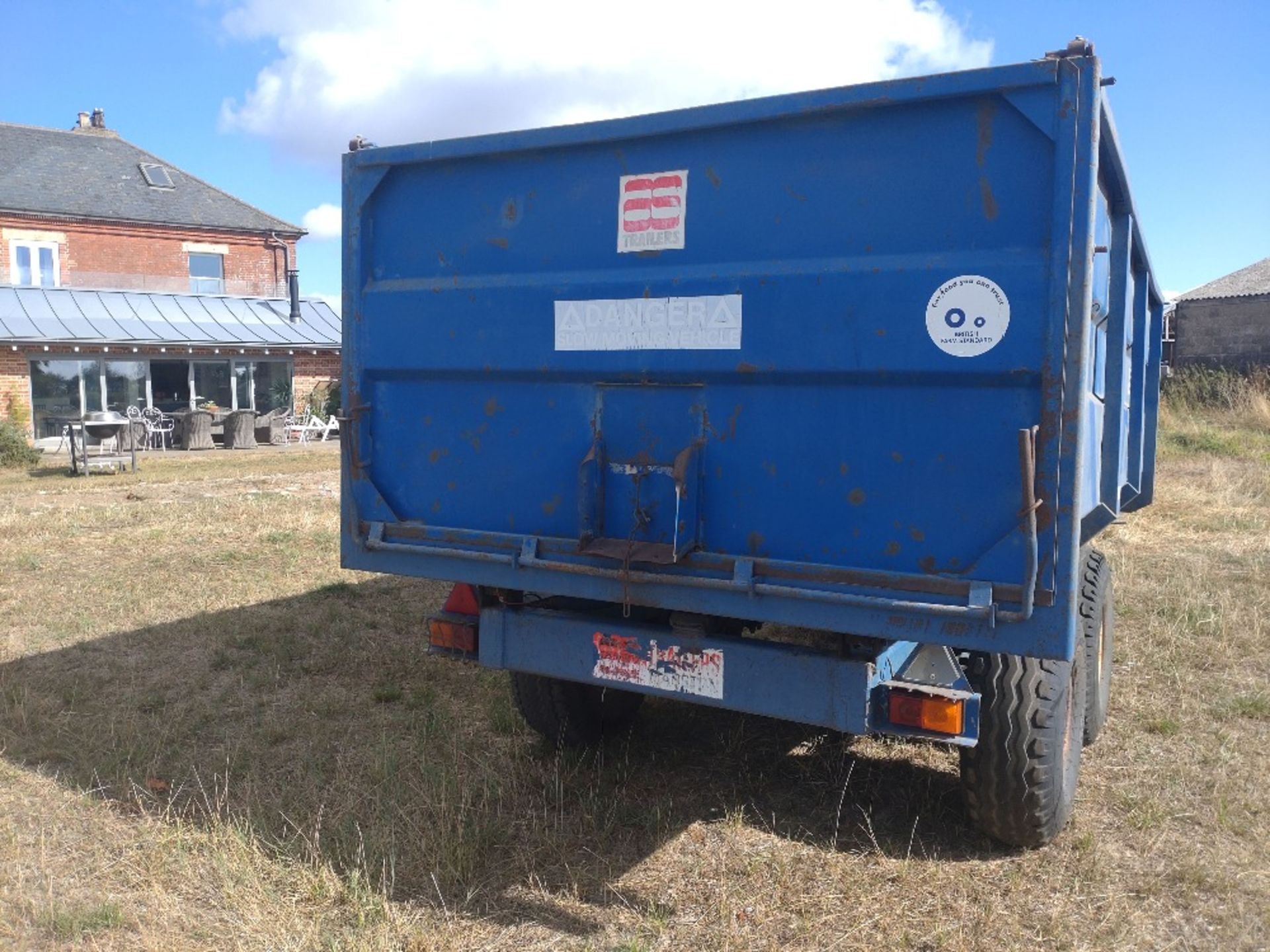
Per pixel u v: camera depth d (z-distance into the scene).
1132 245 4.27
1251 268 29.39
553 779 4.12
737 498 3.15
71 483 15.20
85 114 35.53
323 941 3.01
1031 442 2.62
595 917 3.16
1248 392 22.36
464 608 3.87
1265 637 6.00
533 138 3.36
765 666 3.21
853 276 2.88
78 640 6.19
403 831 3.65
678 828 3.75
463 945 3.01
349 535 3.86
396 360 3.72
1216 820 3.74
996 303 2.70
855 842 3.61
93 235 28.77
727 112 3.02
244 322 26.30
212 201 31.28
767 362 3.02
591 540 3.35
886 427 2.91
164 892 3.27
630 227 3.27
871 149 2.87
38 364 22.39
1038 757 3.26
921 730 3.06
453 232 3.62
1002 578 2.74
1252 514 10.43
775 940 3.02
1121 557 8.30
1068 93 2.57
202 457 20.42
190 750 4.50
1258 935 3.01
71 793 4.03
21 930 3.05
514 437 3.55
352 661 5.79
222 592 7.46
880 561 2.95
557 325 3.39
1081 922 3.07
